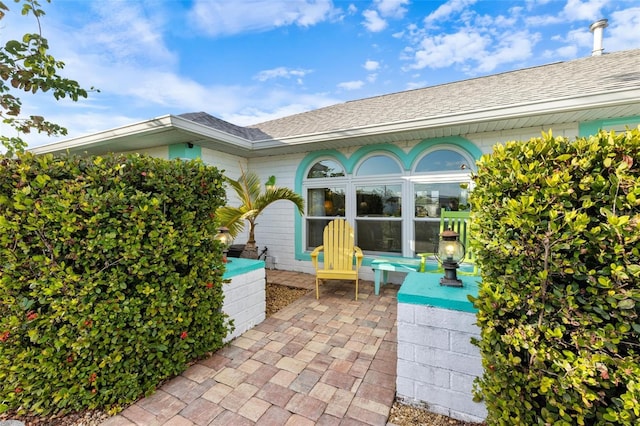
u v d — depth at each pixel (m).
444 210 4.15
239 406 1.87
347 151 5.21
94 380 1.77
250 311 3.10
